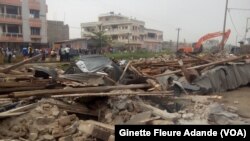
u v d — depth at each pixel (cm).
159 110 737
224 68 1422
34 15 4541
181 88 1112
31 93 764
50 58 2802
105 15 7619
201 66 1431
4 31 4222
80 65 1156
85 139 608
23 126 639
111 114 746
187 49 3556
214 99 1019
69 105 766
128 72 1202
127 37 6806
